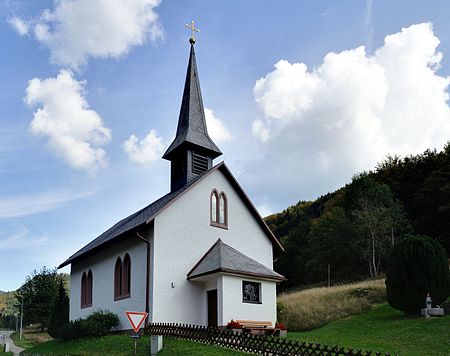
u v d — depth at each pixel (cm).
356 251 5303
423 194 5434
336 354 1253
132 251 2320
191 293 2216
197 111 2812
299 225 6950
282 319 2798
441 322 2130
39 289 6394
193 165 2628
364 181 5825
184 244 2264
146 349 1698
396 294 2517
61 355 1897
